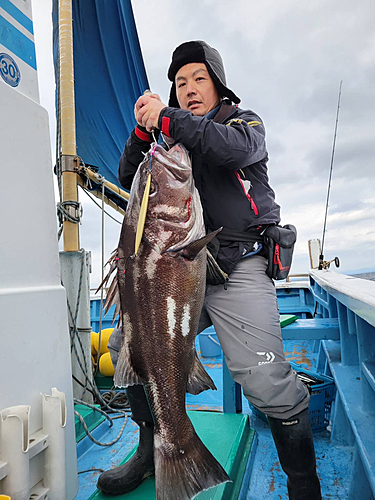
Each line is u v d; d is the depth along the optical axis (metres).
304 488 1.47
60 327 1.28
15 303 1.07
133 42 5.34
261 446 2.31
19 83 1.25
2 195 1.09
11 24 1.24
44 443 1.06
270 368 1.53
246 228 1.67
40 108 1.30
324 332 2.91
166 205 1.35
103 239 3.08
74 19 4.53
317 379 2.65
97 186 3.35
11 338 1.04
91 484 1.96
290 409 1.50
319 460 2.11
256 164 1.74
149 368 1.31
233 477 1.75
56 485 1.07
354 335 2.72
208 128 1.37
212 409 2.93
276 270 1.65
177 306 1.32
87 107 4.72
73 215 2.83
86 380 2.71
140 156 1.70
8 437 0.92
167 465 1.23
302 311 5.78
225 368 2.60
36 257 1.22
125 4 5.14
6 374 1.01
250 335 1.60
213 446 1.94
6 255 1.08
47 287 1.25
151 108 1.44
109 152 5.03
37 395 1.13
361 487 1.64
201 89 1.77
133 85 5.41
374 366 1.95
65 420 1.13
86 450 2.33
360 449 1.58
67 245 2.79
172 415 1.28
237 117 1.70
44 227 1.27
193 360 1.38
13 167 1.14
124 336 1.36
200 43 1.76
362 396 2.01
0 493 0.91
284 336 2.98
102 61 4.86
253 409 2.87
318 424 2.49
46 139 1.32
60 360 1.26
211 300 1.72
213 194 1.68
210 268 1.60
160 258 1.32
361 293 1.85
